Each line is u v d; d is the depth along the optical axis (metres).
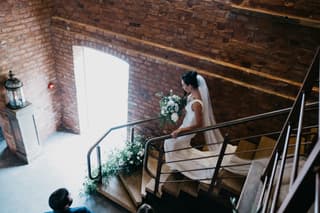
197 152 3.29
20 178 4.70
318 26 2.70
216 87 3.57
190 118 2.97
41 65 4.68
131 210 3.89
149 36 3.79
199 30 3.39
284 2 2.82
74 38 4.40
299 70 3.05
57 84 5.20
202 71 3.57
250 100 3.43
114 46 4.11
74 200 4.20
